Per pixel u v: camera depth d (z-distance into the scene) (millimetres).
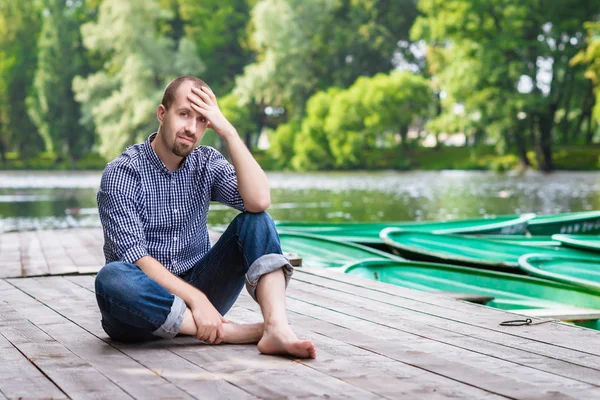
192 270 2203
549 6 31625
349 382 1728
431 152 38531
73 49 45438
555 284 4289
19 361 1966
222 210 15727
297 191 22453
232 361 1930
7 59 47438
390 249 6867
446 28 32906
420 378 1762
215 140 38594
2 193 23859
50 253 5074
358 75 41281
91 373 1823
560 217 8297
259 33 39188
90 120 42625
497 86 32031
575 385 1697
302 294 3137
